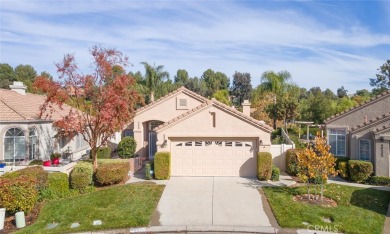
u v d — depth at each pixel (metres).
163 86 42.72
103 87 19.81
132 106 20.58
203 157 21.08
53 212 14.76
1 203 13.77
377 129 19.83
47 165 21.84
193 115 20.83
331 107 42.00
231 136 20.62
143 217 13.94
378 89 57.50
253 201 16.03
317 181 16.12
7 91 26.44
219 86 92.25
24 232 12.66
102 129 20.05
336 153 23.75
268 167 19.80
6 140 21.75
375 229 12.80
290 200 15.93
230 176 20.95
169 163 20.41
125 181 19.89
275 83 40.59
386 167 19.52
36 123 23.09
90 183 18.59
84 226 13.12
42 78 19.28
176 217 14.09
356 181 20.00
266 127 20.34
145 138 28.08
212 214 14.41
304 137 39.62
